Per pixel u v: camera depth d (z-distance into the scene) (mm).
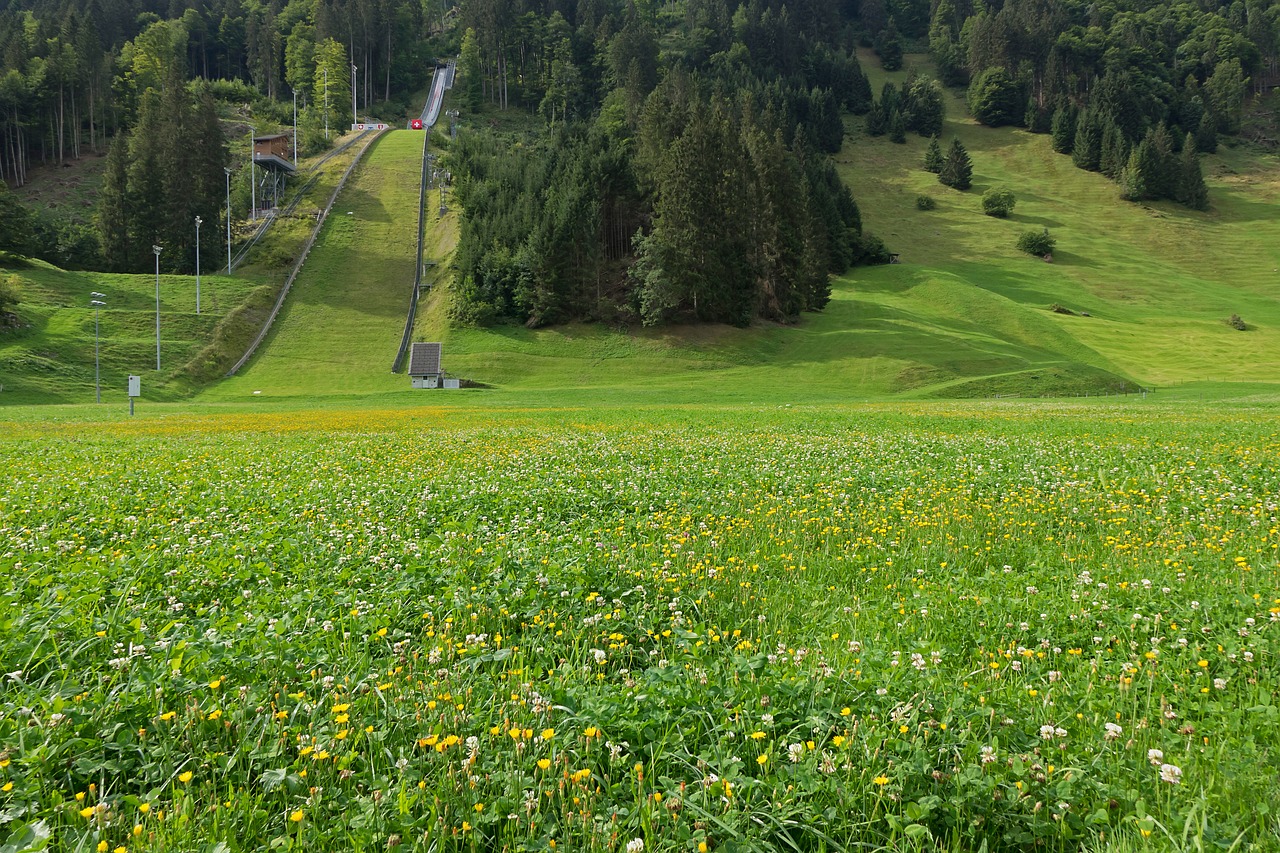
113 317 92875
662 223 96250
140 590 8188
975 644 6711
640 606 7508
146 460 21781
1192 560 8844
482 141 145375
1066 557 9359
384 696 5234
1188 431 25281
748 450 21391
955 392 68750
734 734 4730
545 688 5410
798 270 103312
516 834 3965
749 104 136250
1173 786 4234
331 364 91062
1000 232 174750
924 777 4312
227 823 3957
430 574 8531
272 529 11016
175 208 115500
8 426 40125
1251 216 182375
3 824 3902
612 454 20688
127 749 4602
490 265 102062
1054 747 4684
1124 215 184250
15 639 6066
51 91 169500
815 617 7449
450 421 39531
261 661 5789
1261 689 5426
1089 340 105375
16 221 106812
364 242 129875
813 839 3990
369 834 3826
